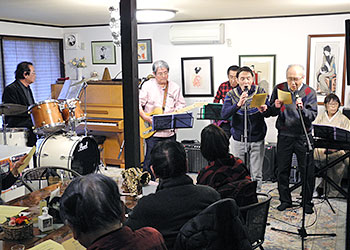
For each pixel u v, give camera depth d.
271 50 5.61
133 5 3.01
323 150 4.55
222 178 2.28
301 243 3.46
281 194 4.23
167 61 6.14
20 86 5.18
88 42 6.55
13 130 4.69
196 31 5.78
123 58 3.08
